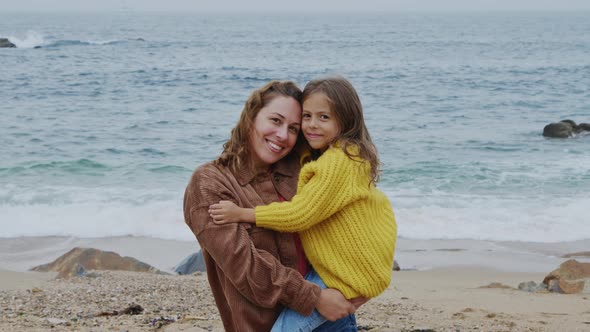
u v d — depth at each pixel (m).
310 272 3.49
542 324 6.84
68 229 13.02
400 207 14.68
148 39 79.06
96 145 21.16
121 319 6.04
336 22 182.88
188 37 86.38
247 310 3.35
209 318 6.09
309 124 3.45
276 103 3.42
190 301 7.41
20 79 36.81
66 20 198.38
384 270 3.37
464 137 23.28
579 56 59.44
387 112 28.61
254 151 3.49
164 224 13.36
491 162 19.28
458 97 33.59
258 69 45.09
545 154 20.61
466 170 18.22
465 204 14.98
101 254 10.22
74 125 24.42
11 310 6.56
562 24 164.88
